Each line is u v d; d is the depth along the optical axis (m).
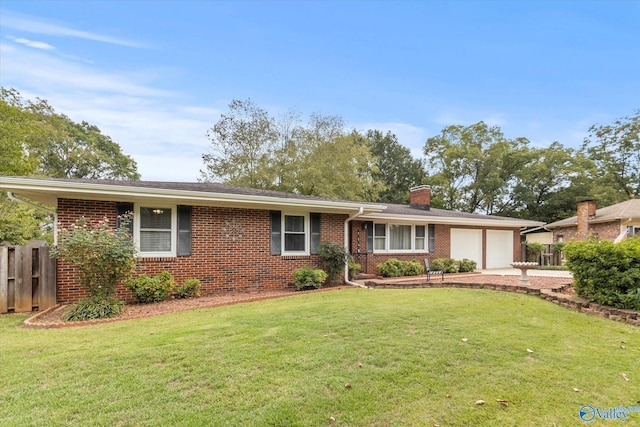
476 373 3.79
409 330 5.28
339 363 3.96
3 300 6.92
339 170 26.59
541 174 28.77
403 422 2.86
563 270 16.45
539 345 4.77
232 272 9.42
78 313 6.27
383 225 14.32
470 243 17.34
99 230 6.84
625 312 6.21
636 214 16.69
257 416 2.88
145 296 7.84
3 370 3.74
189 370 3.72
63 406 3.00
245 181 26.41
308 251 10.84
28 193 7.66
